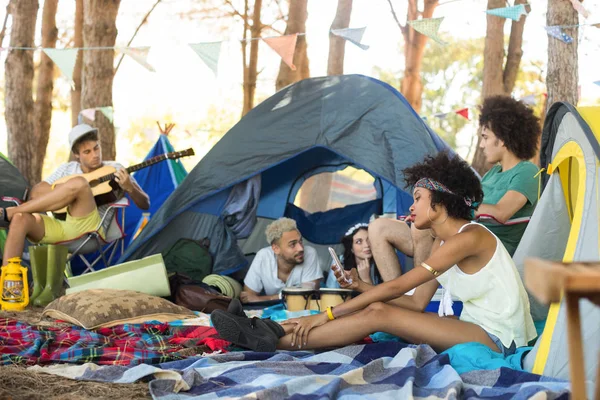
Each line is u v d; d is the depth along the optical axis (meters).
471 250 3.51
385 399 2.82
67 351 3.58
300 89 6.07
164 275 5.19
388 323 3.56
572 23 7.00
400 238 4.83
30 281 6.16
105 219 6.29
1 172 6.54
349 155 5.80
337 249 6.19
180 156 6.33
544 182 4.31
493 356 3.42
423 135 5.64
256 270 5.57
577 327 1.75
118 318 4.39
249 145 6.00
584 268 1.74
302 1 10.77
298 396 2.79
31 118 10.07
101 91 9.20
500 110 4.84
